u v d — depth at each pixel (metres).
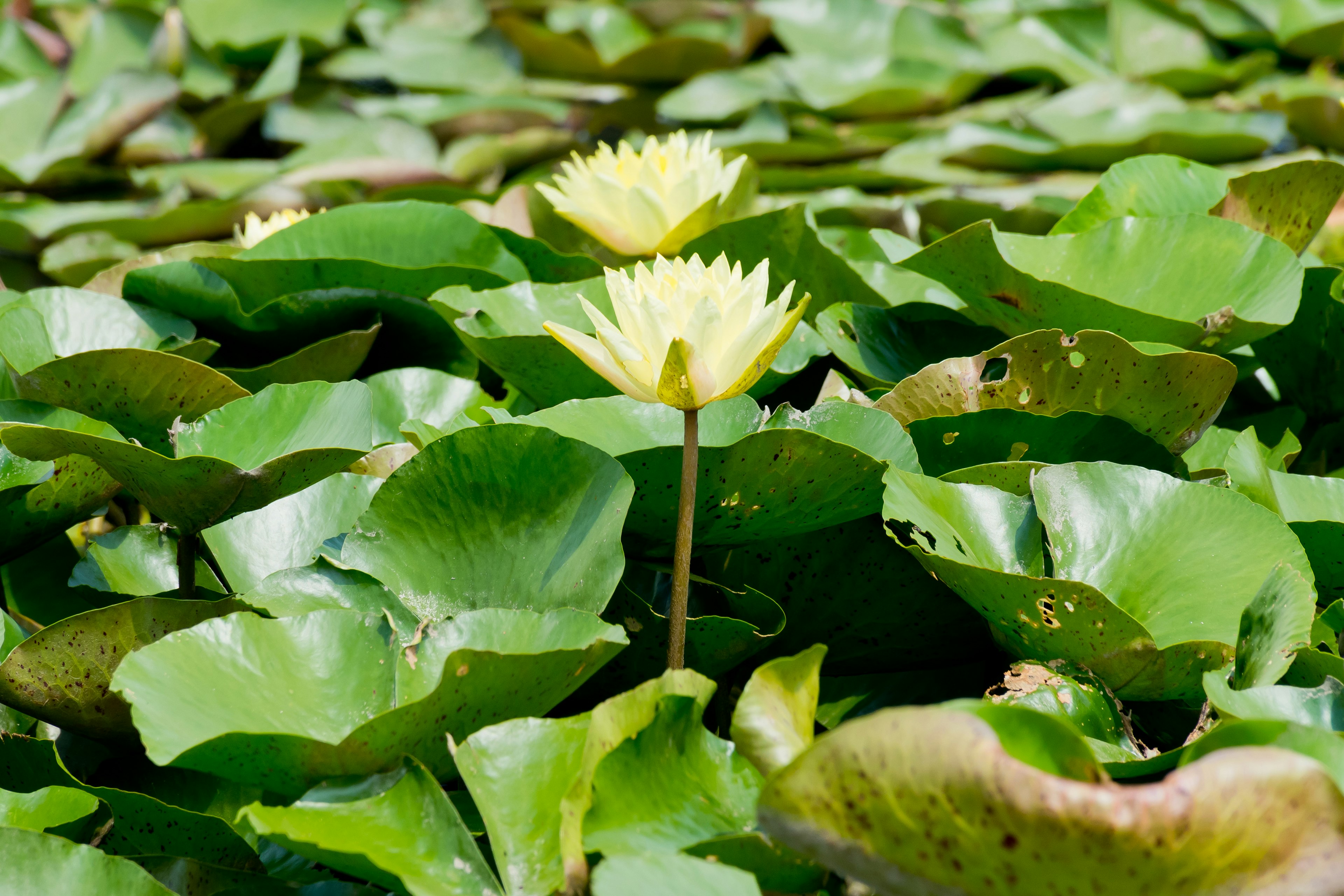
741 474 2.24
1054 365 2.31
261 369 2.45
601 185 2.55
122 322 2.49
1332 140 3.71
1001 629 2.23
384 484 2.24
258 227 2.64
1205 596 2.23
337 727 2.16
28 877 2.13
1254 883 2.03
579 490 2.23
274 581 2.22
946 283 2.43
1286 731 2.08
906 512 2.22
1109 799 2.01
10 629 2.29
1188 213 2.48
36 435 2.20
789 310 2.53
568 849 2.09
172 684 2.15
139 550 2.34
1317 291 2.44
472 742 2.13
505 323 2.45
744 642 2.24
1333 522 2.27
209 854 2.20
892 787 2.04
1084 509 2.27
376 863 2.09
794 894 2.12
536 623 2.18
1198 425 2.33
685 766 2.15
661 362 2.16
